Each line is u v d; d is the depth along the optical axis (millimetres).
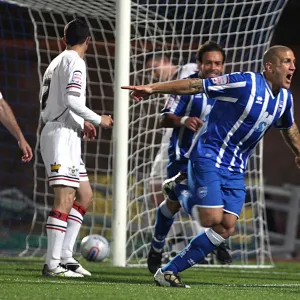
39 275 24562
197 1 34656
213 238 21359
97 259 29938
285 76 21109
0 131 51719
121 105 31703
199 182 21047
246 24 35688
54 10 36656
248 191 39219
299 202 51969
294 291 21703
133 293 19094
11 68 52031
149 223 35250
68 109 23875
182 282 23391
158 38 35719
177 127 27469
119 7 31703
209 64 26844
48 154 23984
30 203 46281
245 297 19094
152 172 34656
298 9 53531
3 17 46531
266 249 44469
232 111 21094
